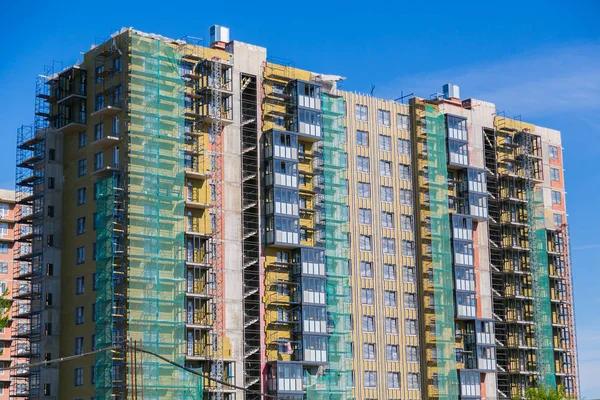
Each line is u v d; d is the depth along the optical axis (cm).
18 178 14162
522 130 17450
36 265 13638
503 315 16638
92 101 13425
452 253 15788
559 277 17600
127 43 13025
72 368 12888
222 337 12950
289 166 13850
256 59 14100
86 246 13075
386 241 15050
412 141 15738
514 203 17138
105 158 13062
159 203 12669
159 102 12950
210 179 13288
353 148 14962
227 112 13600
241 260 13350
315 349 13562
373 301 14662
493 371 15862
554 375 16925
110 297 12362
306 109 14275
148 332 12281
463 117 16438
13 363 18175
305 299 13612
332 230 14275
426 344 15062
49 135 13662
